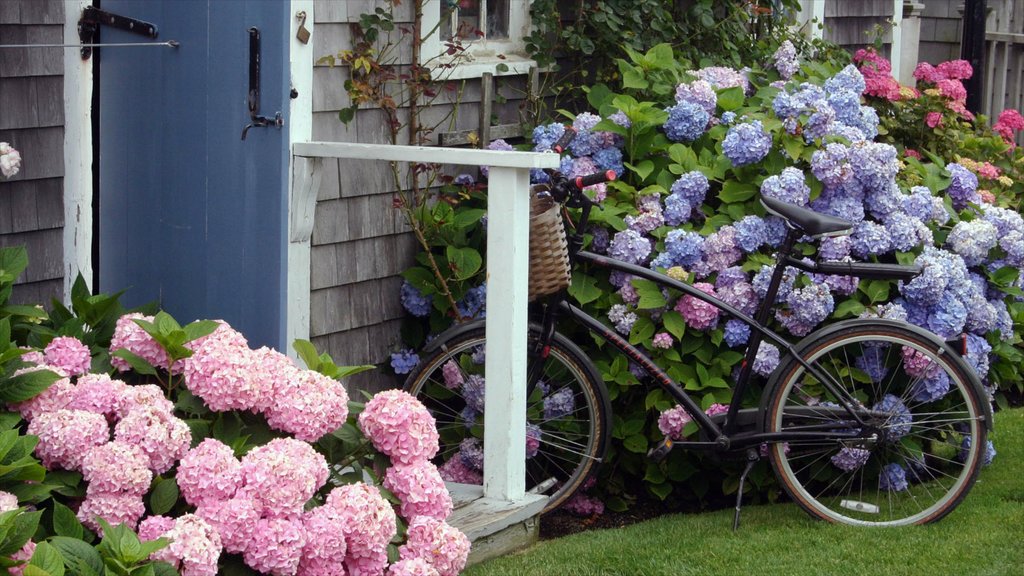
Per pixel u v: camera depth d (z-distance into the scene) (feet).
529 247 13.28
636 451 15.01
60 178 13.67
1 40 12.97
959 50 32.09
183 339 9.48
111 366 10.17
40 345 10.39
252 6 13.32
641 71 16.88
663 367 14.92
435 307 15.48
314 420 9.50
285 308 13.64
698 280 15.20
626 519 15.05
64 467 8.75
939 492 15.35
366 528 8.94
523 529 13.07
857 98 16.51
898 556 12.92
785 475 14.08
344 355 15.02
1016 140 31.86
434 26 15.60
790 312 14.83
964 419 14.11
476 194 16.08
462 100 16.26
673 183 15.84
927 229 15.60
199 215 14.17
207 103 13.85
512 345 12.61
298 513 8.75
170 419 8.99
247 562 8.50
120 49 14.64
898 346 15.06
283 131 13.33
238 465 8.73
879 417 14.01
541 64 17.08
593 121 16.33
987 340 16.57
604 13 17.37
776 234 15.12
